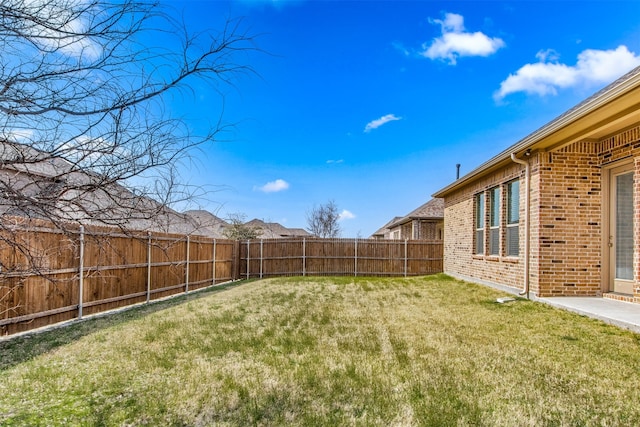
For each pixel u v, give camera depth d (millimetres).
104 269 8047
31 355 4930
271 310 8039
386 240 17484
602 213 7688
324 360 4512
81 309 7441
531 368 4129
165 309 8430
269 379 3934
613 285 7531
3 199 2188
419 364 4312
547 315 6477
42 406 3375
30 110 2205
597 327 5605
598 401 3328
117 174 2402
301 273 17562
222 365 4406
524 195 8305
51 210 2355
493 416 3080
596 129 6320
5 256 5562
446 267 14641
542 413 3123
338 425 2996
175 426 3037
